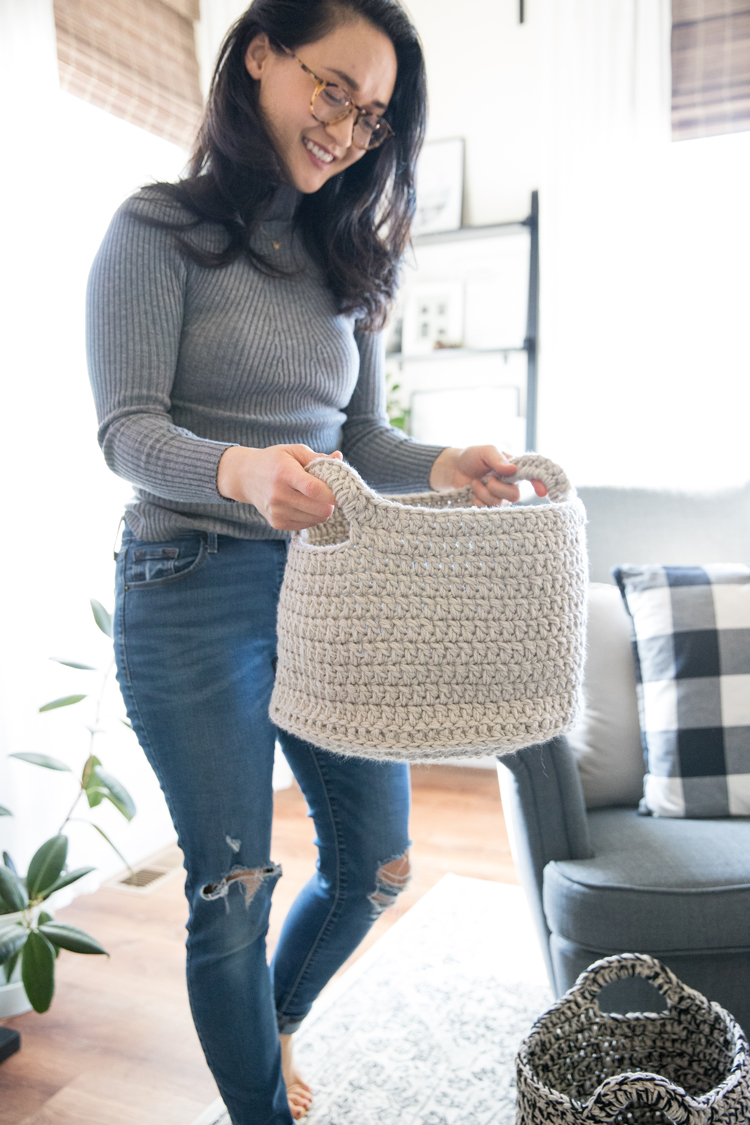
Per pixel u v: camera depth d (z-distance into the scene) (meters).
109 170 2.38
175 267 0.96
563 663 0.81
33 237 1.91
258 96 0.99
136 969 1.70
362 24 0.95
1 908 1.44
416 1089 1.29
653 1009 1.17
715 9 2.47
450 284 2.86
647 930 1.15
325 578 0.79
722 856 1.24
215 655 1.00
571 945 1.21
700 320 2.57
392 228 1.20
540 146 2.63
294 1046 1.40
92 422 2.19
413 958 1.66
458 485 1.14
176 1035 1.48
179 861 2.27
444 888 1.96
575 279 2.62
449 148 2.83
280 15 0.94
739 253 2.54
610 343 2.61
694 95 2.51
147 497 1.01
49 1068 1.40
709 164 2.55
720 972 1.17
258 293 1.03
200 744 0.99
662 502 1.82
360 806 1.13
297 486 0.75
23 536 1.85
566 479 0.98
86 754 2.12
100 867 2.13
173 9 2.60
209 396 1.01
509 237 2.78
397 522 0.76
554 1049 0.99
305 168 1.02
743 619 1.51
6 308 1.83
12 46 1.86
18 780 1.82
